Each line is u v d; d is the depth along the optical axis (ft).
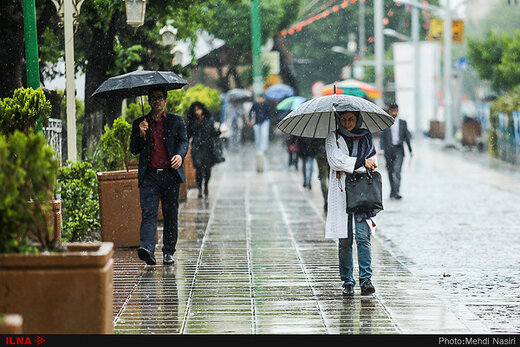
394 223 92.58
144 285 56.24
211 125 120.06
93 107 104.47
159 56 111.96
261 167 177.37
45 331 31.58
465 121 257.55
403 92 313.32
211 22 125.18
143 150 61.46
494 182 145.89
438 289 55.11
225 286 55.77
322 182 101.50
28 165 33.04
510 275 60.75
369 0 427.74
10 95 79.87
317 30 415.85
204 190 122.93
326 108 51.88
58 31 101.96
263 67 314.14
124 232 72.54
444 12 271.28
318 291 54.13
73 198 70.54
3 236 32.17
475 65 231.71
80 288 31.65
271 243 76.33
